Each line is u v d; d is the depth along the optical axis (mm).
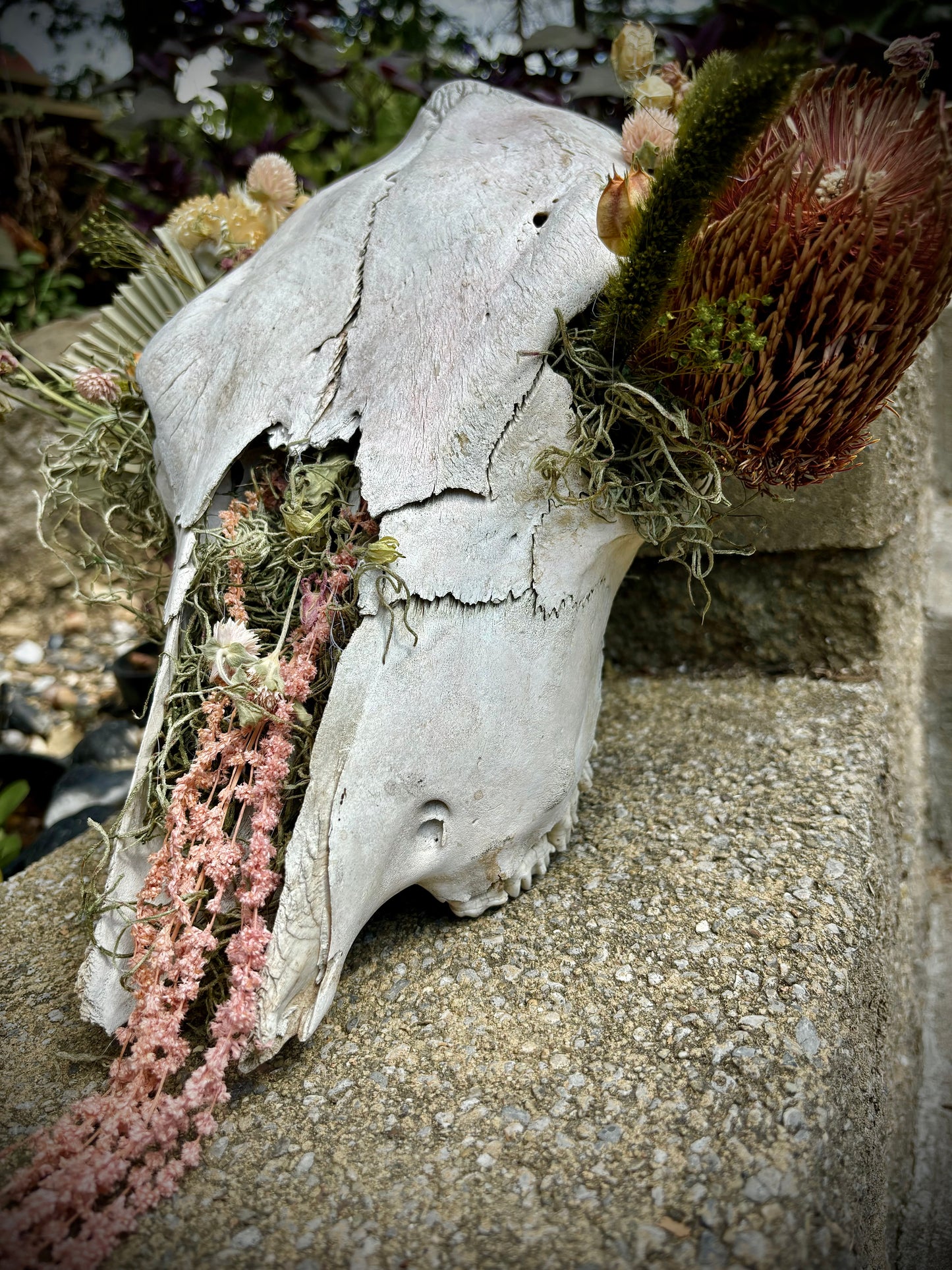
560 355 382
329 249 425
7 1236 298
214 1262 301
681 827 495
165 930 344
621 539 423
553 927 427
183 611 390
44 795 726
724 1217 305
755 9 651
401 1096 357
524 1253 300
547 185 409
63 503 523
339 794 350
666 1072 357
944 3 649
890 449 604
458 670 374
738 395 376
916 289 342
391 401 384
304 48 756
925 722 707
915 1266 466
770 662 660
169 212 761
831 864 462
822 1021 376
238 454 394
